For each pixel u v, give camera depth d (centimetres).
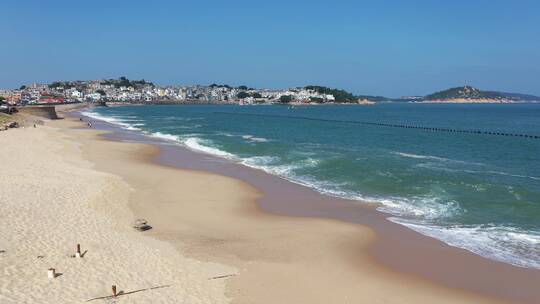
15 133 5462
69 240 1689
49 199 2205
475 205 2389
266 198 2588
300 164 3678
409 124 9488
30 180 2583
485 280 1527
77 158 3722
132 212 2188
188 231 1969
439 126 8862
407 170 3350
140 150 4541
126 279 1402
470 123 9825
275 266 1602
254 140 5722
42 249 1576
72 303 1234
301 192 2728
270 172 3366
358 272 1578
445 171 3341
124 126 8319
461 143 5622
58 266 1450
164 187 2794
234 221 2144
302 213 2295
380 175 3139
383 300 1382
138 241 1772
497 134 7006
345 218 2206
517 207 2339
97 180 2742
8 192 2261
